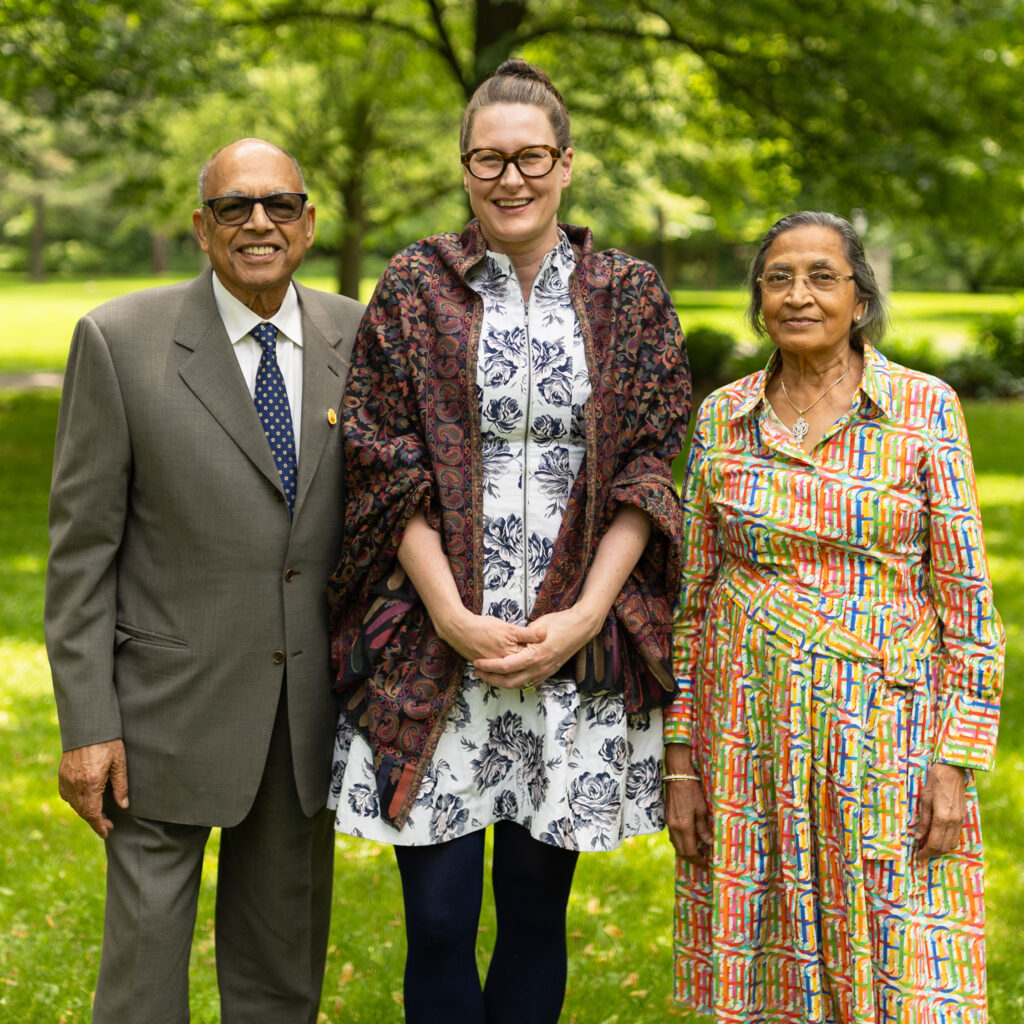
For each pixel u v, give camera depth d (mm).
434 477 2309
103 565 2357
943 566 2234
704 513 2420
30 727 4977
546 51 13016
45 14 9969
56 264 53438
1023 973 3244
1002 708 5316
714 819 2342
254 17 13211
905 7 11805
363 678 2355
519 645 2223
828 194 11891
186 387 2350
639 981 3225
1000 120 11867
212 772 2365
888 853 2219
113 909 2391
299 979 2566
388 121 16766
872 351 2297
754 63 11703
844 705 2221
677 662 2445
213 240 2330
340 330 2521
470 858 2346
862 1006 2207
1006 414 15805
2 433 13102
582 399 2324
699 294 45188
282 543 2377
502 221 2326
